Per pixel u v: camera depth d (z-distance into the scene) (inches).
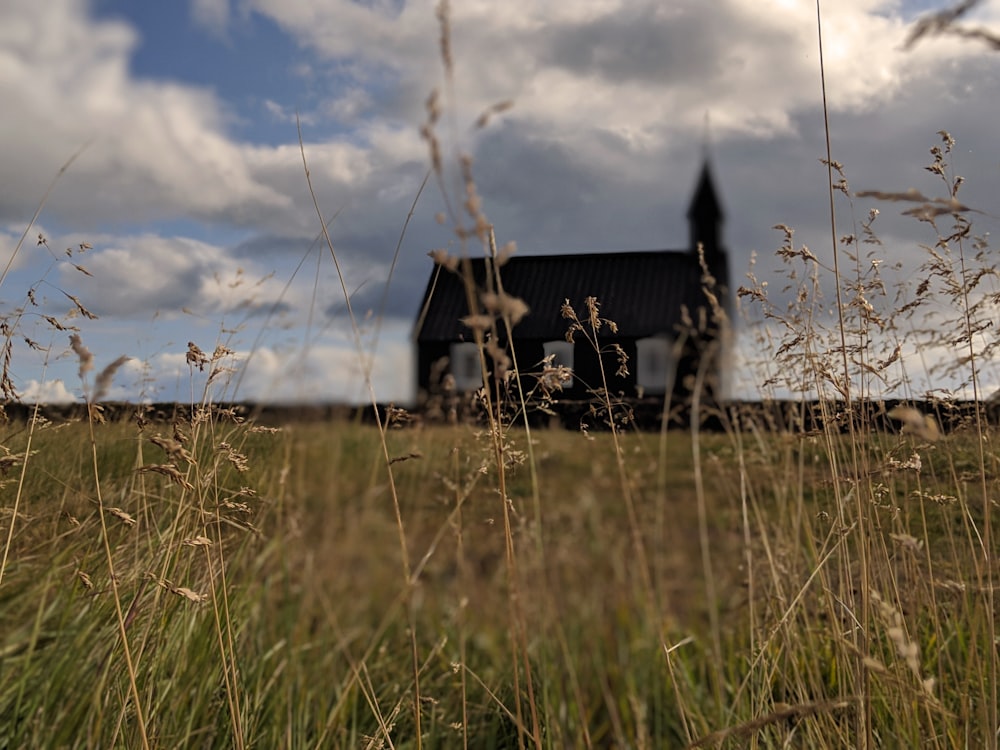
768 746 86.3
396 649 142.3
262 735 99.2
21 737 78.8
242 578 119.3
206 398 86.1
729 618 135.3
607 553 163.0
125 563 99.3
